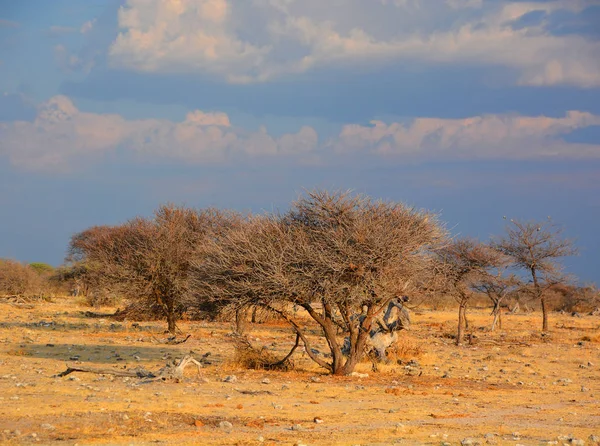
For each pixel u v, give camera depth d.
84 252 98.94
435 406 24.42
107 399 22.66
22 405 20.72
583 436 18.86
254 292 31.55
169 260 53.88
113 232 68.25
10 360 35.09
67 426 17.92
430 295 34.94
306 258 31.12
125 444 16.11
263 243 32.22
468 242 52.25
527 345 55.28
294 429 19.00
